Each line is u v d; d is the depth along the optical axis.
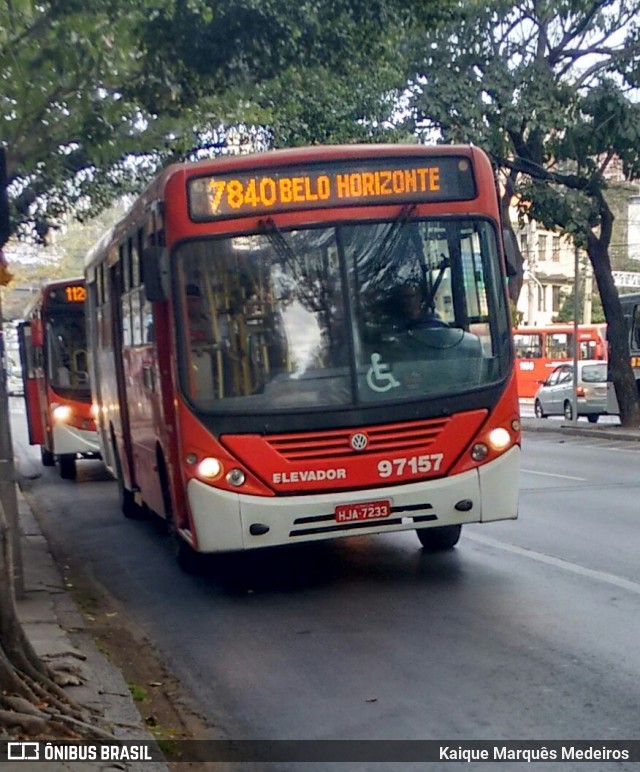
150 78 12.12
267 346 8.88
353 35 12.21
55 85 11.54
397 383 8.95
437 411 8.95
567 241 27.69
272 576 10.31
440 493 8.93
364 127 21.22
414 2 12.22
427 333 9.07
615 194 37.41
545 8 24.41
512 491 9.16
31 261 49.56
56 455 20.91
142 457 11.94
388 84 21.39
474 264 9.26
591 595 8.70
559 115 24.27
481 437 9.05
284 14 11.58
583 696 6.26
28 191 19.36
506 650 7.26
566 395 34.34
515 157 25.39
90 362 17.36
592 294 70.12
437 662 7.11
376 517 8.84
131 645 8.23
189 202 8.96
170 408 9.48
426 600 8.84
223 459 8.73
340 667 7.18
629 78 25.03
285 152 9.09
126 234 11.83
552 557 10.33
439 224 9.23
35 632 8.20
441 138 24.64
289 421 8.77
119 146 13.23
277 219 9.00
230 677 7.19
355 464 8.80
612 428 28.33
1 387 9.36
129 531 14.09
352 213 9.09
